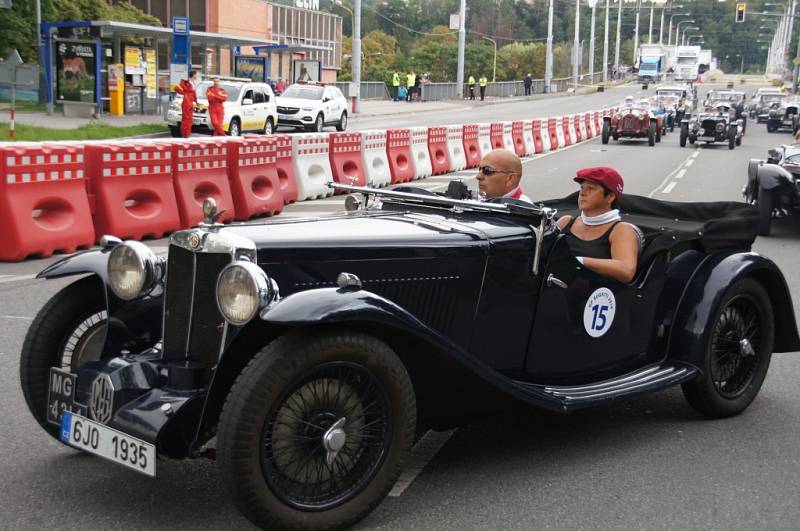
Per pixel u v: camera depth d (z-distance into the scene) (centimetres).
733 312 514
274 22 6269
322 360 336
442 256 404
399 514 377
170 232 1089
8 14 3394
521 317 437
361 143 1673
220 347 364
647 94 8438
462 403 412
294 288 370
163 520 364
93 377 376
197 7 5109
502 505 389
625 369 489
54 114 2838
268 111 2792
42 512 369
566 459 446
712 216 576
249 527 360
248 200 1230
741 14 6109
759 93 5747
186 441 355
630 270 470
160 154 1074
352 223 427
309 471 347
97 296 424
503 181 504
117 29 2870
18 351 603
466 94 6988
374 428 360
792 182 1238
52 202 938
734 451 464
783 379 601
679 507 394
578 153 2861
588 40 15788
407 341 385
